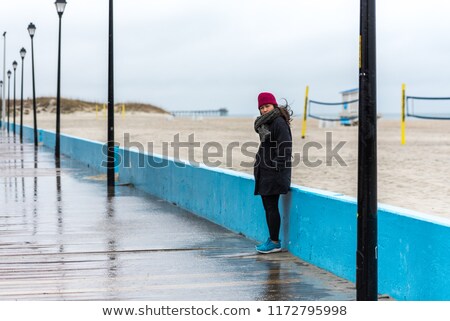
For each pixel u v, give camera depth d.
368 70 6.73
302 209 9.74
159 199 16.75
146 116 128.38
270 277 8.75
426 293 6.92
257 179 10.02
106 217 13.84
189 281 8.59
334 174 22.86
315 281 8.52
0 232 12.12
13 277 8.84
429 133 55.00
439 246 6.71
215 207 13.12
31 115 142.00
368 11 6.70
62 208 15.18
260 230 11.03
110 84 19.45
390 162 27.89
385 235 7.73
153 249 10.59
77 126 78.06
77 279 8.73
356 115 66.00
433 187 19.58
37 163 28.72
